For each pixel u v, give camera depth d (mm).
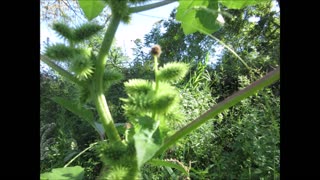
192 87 452
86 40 167
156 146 128
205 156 384
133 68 600
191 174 337
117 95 502
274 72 151
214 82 601
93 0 165
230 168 378
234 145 389
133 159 151
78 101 167
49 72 538
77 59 155
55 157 400
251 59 645
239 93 155
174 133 163
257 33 835
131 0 162
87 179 389
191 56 681
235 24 797
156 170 347
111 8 158
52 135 474
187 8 197
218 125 471
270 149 359
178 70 168
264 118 409
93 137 473
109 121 159
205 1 196
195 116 399
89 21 172
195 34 709
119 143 155
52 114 513
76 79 161
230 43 758
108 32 160
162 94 163
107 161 152
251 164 382
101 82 161
